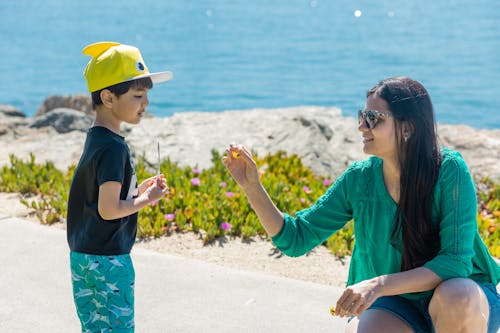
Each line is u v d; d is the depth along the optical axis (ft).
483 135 30.42
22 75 80.94
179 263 17.33
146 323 14.42
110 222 11.47
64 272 16.97
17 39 106.42
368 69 78.02
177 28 113.39
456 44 90.07
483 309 10.46
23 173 24.84
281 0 148.15
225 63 84.84
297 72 78.07
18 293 15.81
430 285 10.43
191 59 87.66
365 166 11.55
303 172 26.16
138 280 16.38
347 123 32.27
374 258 11.50
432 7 126.41
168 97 69.31
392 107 10.59
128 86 11.62
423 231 10.77
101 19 127.85
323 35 102.12
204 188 22.79
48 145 31.35
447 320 10.35
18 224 20.07
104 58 11.69
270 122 31.32
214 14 130.41
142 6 147.33
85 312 11.82
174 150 28.35
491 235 20.15
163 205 21.17
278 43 96.94
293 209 21.15
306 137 29.55
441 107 61.46
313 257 18.62
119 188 11.30
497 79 70.54
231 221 19.98
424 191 10.66
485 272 11.30
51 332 14.15
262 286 16.11
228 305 15.19
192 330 14.12
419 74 74.23
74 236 11.75
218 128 30.73
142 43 99.86
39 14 137.90
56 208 21.50
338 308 10.18
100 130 11.64
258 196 11.66
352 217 11.94
